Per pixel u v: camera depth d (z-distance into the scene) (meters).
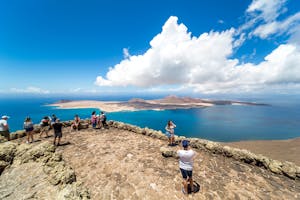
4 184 4.45
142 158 8.71
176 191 6.00
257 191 6.20
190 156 5.77
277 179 7.15
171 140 11.05
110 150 9.87
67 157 8.78
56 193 3.99
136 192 5.93
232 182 6.70
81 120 17.97
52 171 4.97
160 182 6.53
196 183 6.51
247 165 8.30
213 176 7.10
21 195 3.95
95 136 13.28
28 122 11.30
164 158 8.76
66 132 14.68
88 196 4.35
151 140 12.34
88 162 8.20
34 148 5.85
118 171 7.33
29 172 4.95
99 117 16.86
